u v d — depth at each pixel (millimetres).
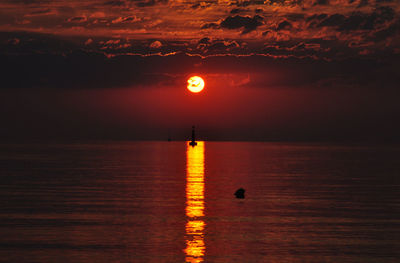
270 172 148375
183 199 85688
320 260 48188
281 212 72875
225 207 77125
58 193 93188
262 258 48719
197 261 47594
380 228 61812
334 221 66125
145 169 159500
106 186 105812
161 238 56250
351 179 125250
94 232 58906
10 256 48781
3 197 87375
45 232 58688
